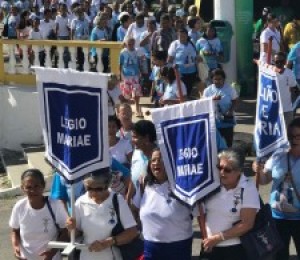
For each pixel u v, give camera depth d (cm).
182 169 627
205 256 634
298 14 1972
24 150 1532
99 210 622
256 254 610
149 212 645
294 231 687
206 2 2058
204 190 617
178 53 1429
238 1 1680
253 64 1720
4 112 1645
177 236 642
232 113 1134
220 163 605
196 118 621
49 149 631
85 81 613
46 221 646
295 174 663
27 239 651
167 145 634
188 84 1447
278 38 1536
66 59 1603
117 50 1560
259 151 663
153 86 1397
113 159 755
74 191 645
